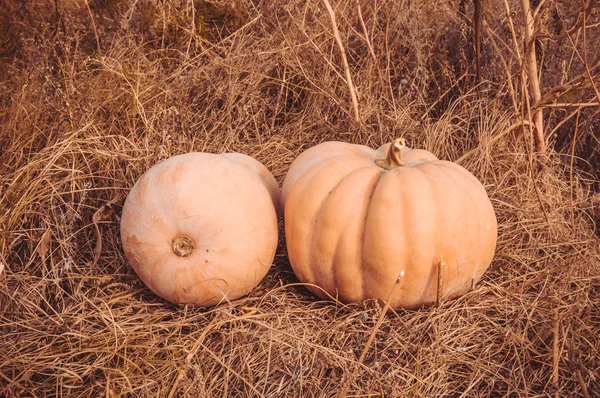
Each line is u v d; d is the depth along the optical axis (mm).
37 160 1488
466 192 1301
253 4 1885
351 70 1868
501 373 1248
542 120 1793
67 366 1219
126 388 1166
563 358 1240
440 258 1260
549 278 1420
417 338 1270
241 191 1280
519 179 1646
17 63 1759
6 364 1212
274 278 1418
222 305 1336
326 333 1282
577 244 1507
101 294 1366
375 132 1756
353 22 1897
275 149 1754
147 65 1777
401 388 1199
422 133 1740
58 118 1587
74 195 1489
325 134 1791
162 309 1339
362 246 1271
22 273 1392
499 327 1306
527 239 1549
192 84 1772
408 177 1275
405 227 1246
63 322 1290
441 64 1837
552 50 1768
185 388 1179
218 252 1257
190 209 1242
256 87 1818
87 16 1814
